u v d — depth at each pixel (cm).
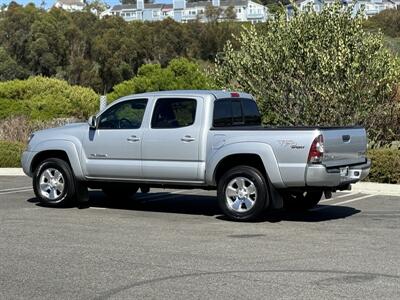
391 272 748
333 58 1750
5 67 7219
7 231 1007
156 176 1157
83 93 3644
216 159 1095
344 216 1163
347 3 2083
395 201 1370
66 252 858
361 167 1126
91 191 1540
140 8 15538
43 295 667
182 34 7862
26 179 1853
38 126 2517
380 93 1806
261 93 1873
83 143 1221
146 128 1166
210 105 1130
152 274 744
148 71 3584
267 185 1072
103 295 664
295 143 1040
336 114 1786
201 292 670
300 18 1853
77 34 7662
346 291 671
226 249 874
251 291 672
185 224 1077
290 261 802
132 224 1077
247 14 13100
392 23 5875
